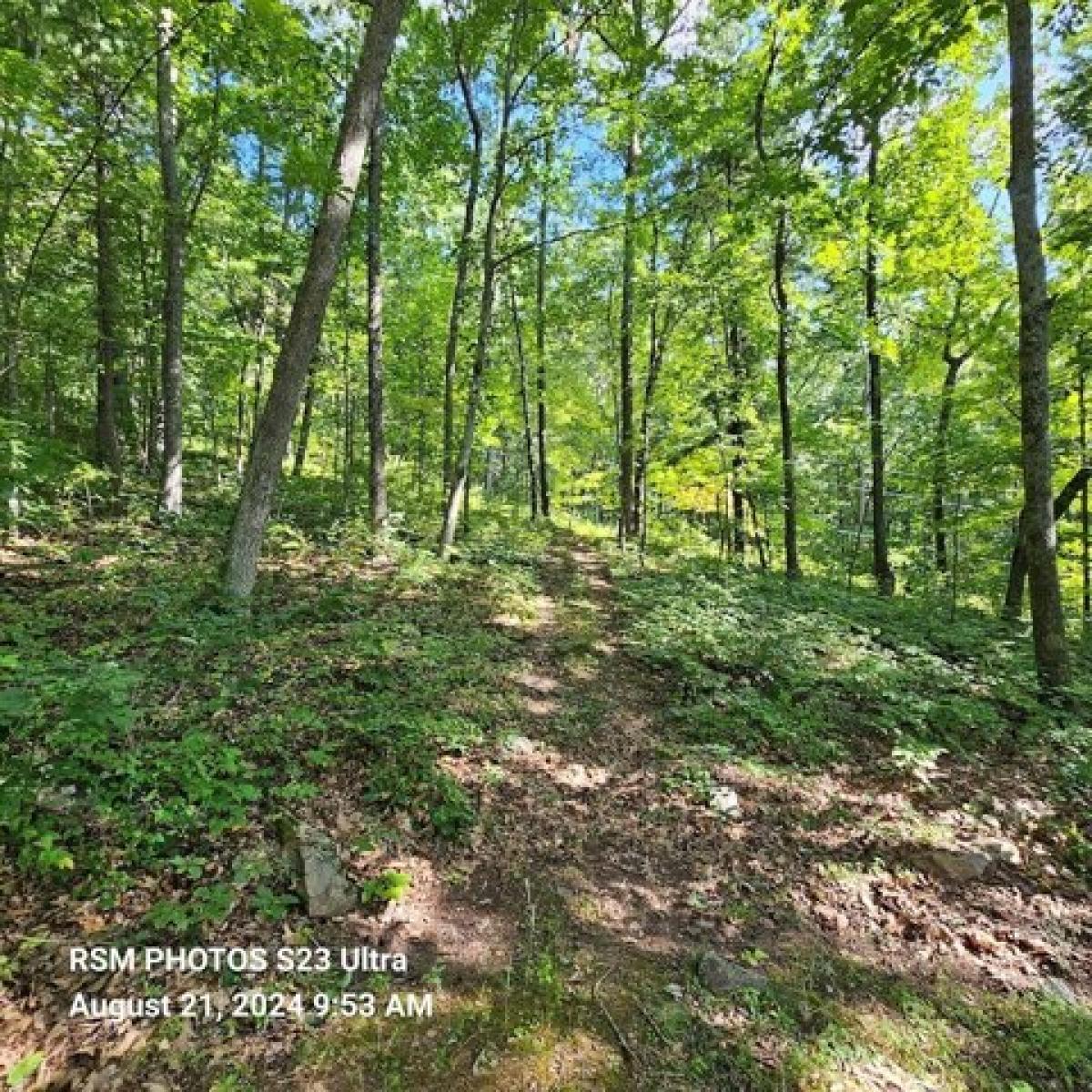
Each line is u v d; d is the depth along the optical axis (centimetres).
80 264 1215
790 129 1150
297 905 359
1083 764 579
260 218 1427
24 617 591
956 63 1109
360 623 706
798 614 962
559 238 1141
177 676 535
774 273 1295
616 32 1245
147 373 1477
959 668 793
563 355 2094
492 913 386
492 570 1113
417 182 1479
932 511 1372
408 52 1210
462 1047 303
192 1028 291
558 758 552
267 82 984
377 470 1229
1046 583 747
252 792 405
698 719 634
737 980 353
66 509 998
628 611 995
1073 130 775
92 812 378
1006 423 1235
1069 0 679
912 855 467
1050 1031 335
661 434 1705
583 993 339
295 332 732
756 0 1106
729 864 453
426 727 516
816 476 1728
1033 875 459
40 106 810
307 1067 285
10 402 909
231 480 1688
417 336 1906
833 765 584
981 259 1312
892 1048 323
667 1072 301
